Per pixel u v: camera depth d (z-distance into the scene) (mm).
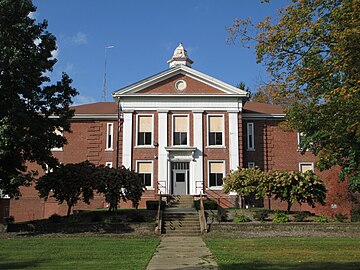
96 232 23547
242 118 38812
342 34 13891
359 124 13133
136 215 25578
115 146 38000
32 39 24453
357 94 13555
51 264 13969
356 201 32062
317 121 16203
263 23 18422
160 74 37062
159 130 36594
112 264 13867
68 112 26000
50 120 25547
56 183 25094
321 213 32500
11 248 17969
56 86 25547
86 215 26875
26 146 23625
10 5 23188
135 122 36719
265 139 38812
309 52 17703
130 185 26219
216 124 37156
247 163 38219
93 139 38188
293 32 17078
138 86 36812
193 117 37000
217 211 27172
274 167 38312
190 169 36188
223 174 36250
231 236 22094
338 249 17203
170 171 36188
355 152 16500
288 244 18766
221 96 37062
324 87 16938
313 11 16969
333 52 15102
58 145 25906
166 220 25578
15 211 37062
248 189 26422
